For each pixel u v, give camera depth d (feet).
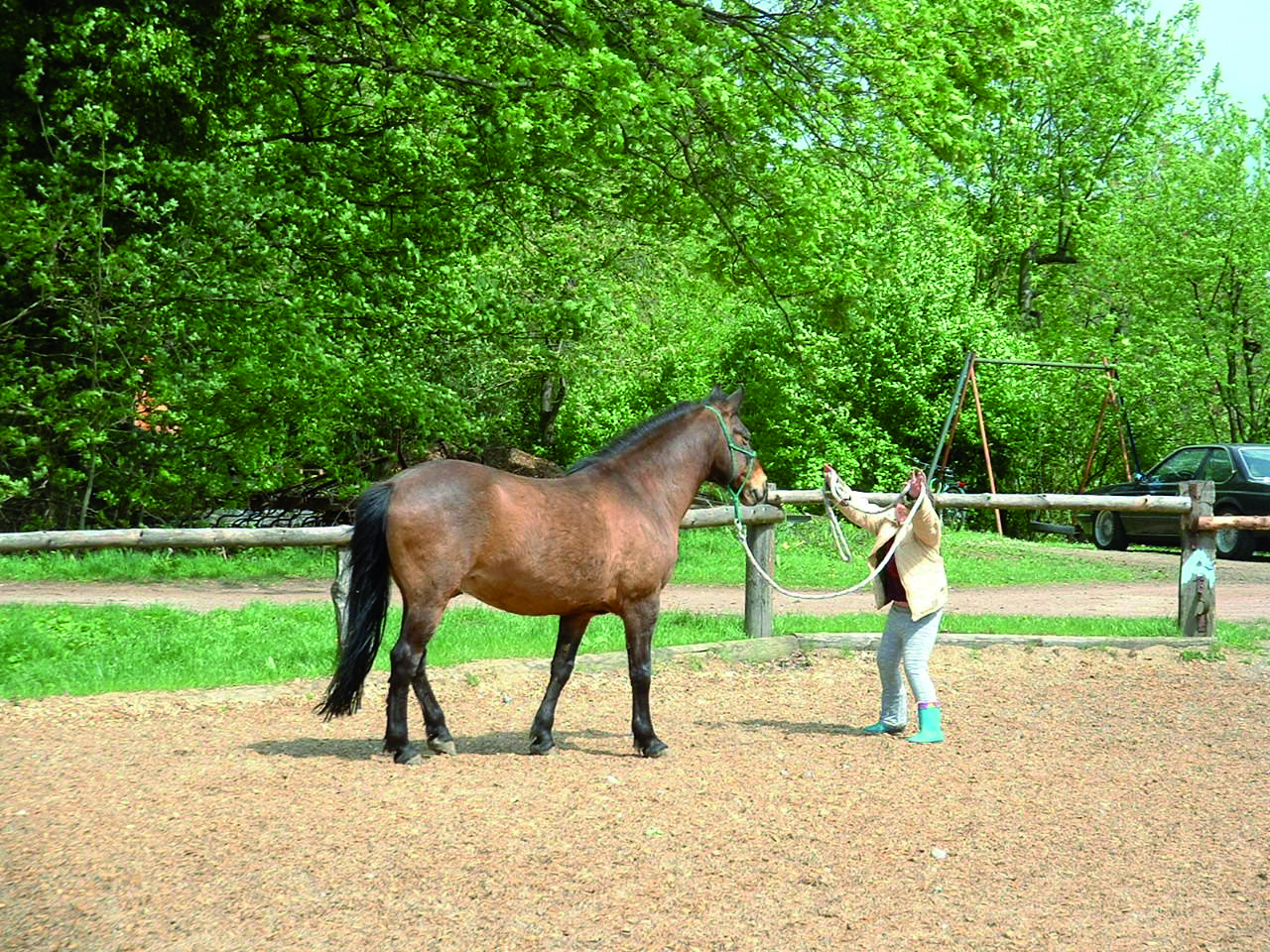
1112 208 122.52
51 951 14.79
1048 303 137.08
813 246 60.34
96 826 19.04
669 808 20.44
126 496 59.57
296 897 16.33
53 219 52.54
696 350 122.62
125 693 29.07
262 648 34.37
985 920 15.90
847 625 38.58
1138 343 108.99
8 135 52.80
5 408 54.13
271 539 32.45
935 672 34.24
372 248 65.05
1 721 26.63
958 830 19.60
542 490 23.48
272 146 62.49
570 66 52.13
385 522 22.47
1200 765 24.39
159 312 55.42
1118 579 59.16
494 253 85.87
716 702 30.66
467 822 19.44
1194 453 74.13
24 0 52.85
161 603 44.47
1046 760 24.66
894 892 16.79
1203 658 35.70
